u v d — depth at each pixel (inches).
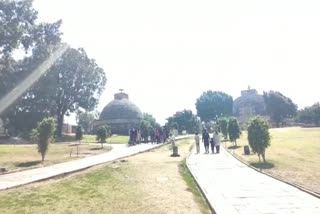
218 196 418.3
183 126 3316.9
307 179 587.5
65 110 2458.2
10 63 1989.4
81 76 2452.0
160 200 411.8
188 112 3400.6
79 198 429.1
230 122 1262.3
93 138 2278.5
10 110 2036.2
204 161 793.6
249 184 498.3
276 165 740.7
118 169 668.7
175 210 366.9
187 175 597.0
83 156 997.8
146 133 1608.0
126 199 421.1
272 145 1158.3
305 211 341.4
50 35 2187.5
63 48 2299.5
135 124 3211.1
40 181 542.3
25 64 2057.1
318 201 384.8
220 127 1561.3
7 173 645.9
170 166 708.7
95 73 2532.0
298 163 763.4
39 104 2122.3
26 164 819.4
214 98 4119.1
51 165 766.5
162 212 360.5
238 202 385.7
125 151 1133.7
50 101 2177.7
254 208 357.4
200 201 406.6
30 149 1186.0
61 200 419.2
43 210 375.9
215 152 1027.9
